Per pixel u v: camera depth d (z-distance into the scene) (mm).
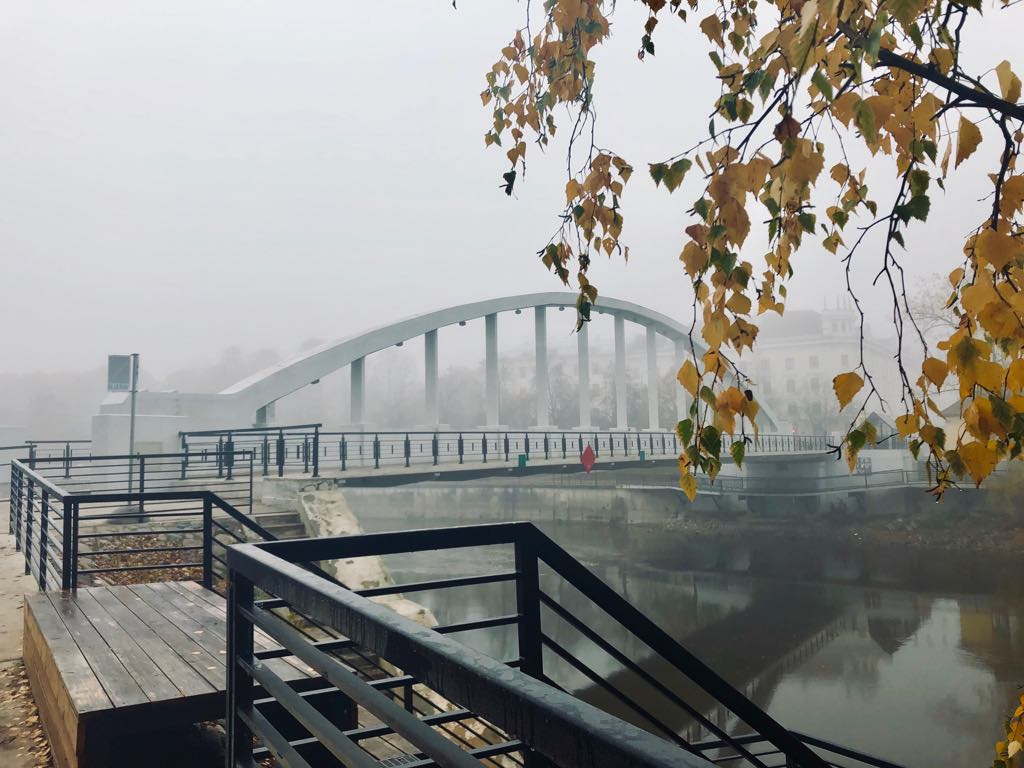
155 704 3080
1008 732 2643
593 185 2088
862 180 1765
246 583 2045
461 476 21484
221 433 16641
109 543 10453
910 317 1508
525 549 2369
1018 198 1435
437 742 924
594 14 2186
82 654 3844
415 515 55469
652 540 40875
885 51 1572
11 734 3965
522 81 2695
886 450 48375
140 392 19375
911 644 21047
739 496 43438
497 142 2754
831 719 15938
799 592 28125
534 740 755
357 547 2107
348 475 17719
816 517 40844
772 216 1581
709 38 1669
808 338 85938
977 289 1367
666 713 16516
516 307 39406
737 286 1512
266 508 14367
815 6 1203
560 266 2170
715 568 33562
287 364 25953
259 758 2969
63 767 3373
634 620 2201
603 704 17125
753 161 1459
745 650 21359
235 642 2020
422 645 1004
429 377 35062
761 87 1451
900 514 38219
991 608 23984
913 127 1464
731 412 1516
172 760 3447
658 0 1764
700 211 1528
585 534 43844
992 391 1324
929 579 28453
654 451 37406
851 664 19641
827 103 1435
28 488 8578
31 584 7953
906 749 14156
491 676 852
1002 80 1437
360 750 1197
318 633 8148
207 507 6191
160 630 4383
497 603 27797
